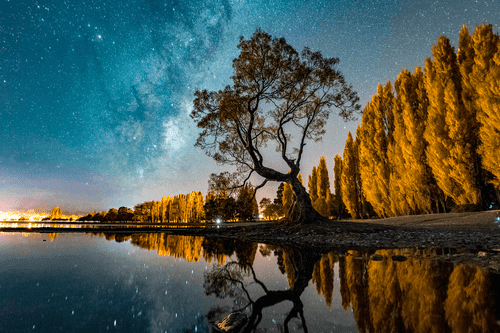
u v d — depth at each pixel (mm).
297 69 16953
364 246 8719
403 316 2352
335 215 45000
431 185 23891
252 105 18922
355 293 3221
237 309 2650
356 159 39094
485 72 18922
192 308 2645
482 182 19500
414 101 26359
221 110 17172
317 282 3871
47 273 4316
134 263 5457
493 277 3723
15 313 2373
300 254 7191
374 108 32062
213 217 57875
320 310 2617
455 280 3617
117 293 3156
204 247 9266
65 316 2312
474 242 8070
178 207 87688
